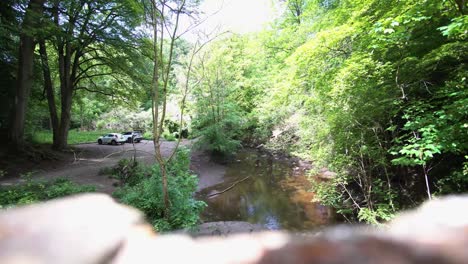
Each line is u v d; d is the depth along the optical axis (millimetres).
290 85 10156
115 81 22594
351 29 6770
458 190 5137
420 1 5133
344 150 7754
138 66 18422
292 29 15617
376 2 6633
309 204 10672
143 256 524
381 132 6656
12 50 16719
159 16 6801
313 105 10320
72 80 20422
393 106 5883
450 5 5121
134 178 10375
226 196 13031
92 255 475
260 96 20641
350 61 6633
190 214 6445
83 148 22375
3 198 6262
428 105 4922
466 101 4008
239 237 594
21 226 479
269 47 17578
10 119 16578
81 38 16266
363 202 7469
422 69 5656
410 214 630
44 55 18688
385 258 501
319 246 544
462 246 520
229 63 21516
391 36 5387
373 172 7691
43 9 13992
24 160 14625
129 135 28234
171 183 6867
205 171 17969
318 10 13383
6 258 416
